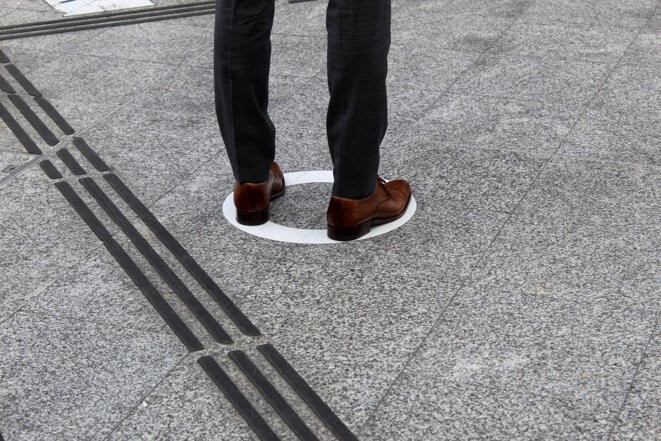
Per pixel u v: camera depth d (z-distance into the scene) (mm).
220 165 3793
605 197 3373
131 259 3129
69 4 6023
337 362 2568
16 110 4441
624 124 3975
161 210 3447
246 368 2559
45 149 4016
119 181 3684
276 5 5777
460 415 2348
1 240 3291
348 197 3059
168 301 2891
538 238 3121
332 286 2918
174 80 4723
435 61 4766
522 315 2725
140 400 2463
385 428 2316
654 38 4969
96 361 2627
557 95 4297
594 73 4535
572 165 3627
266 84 3021
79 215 3443
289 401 2432
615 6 5488
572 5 5520
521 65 4668
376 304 2816
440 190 3469
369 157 2969
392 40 5074
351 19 2691
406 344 2627
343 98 2846
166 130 4145
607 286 2844
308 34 5254
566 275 2908
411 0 5734
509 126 3998
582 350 2561
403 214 3275
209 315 2803
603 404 2354
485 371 2500
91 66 4957
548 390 2414
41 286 3006
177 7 5898
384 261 3029
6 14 5895
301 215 3346
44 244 3256
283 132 4055
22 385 2545
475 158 3715
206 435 2328
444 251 3068
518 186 3479
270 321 2768
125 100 4504
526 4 5562
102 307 2877
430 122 4070
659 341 2584
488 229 3189
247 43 2883
